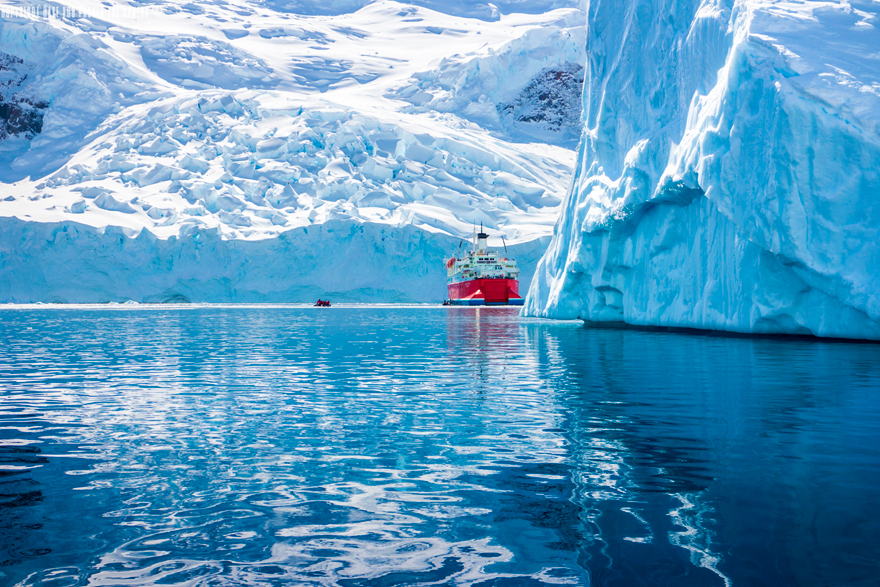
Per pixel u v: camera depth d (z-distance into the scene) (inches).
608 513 145.9
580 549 126.3
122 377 412.2
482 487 167.6
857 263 510.3
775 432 228.2
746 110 591.8
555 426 244.5
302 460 198.2
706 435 225.1
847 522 137.3
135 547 130.5
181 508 154.2
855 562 117.5
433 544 130.6
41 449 215.2
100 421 263.7
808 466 181.9
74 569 119.8
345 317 1413.6
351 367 462.6
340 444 219.6
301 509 152.6
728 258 653.9
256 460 198.8
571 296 998.4
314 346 655.1
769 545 125.9
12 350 620.4
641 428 238.5
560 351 565.0
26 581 114.6
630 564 118.6
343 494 163.6
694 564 118.0
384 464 192.7
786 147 548.1
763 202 564.4
